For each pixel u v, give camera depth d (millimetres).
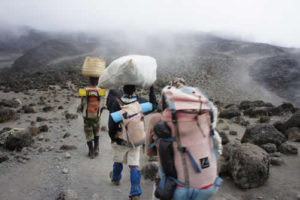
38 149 5074
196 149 2053
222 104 14172
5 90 13422
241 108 11242
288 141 5727
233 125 7629
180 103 2100
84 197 3447
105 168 4422
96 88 4543
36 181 3828
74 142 5703
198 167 2033
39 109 9242
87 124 4715
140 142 2934
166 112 2160
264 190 3561
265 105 11234
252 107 10523
